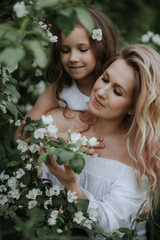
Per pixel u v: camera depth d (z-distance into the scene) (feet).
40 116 6.47
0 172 5.04
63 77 6.34
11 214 5.02
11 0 4.45
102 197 5.34
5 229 5.37
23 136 5.28
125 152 5.47
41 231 4.39
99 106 5.14
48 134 4.45
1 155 7.38
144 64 5.08
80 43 5.67
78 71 5.93
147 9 13.84
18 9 3.64
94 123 5.67
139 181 5.29
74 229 5.46
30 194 4.65
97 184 5.39
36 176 4.79
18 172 4.69
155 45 8.45
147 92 5.10
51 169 4.79
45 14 4.59
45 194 4.79
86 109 6.23
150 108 5.24
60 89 6.37
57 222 4.59
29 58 3.80
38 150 4.59
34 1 3.92
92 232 5.29
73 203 4.69
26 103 7.93
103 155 5.48
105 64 5.75
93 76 6.27
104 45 6.10
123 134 5.57
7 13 4.47
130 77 5.04
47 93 6.49
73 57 5.74
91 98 5.29
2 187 4.81
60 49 5.85
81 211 4.70
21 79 7.43
